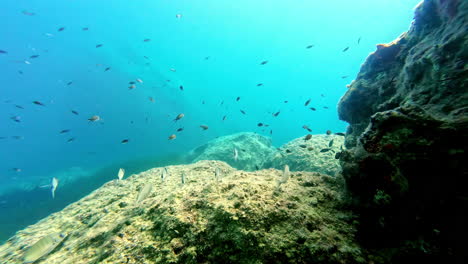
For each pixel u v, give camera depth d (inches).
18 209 461.7
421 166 64.3
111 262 78.9
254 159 469.4
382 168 71.2
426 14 124.3
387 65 155.3
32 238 135.5
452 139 61.4
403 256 63.3
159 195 138.5
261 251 68.8
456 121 64.2
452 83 85.1
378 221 71.4
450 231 59.4
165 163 628.1
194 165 227.6
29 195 516.4
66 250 107.7
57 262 96.3
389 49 156.4
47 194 522.0
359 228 75.4
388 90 140.7
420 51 114.7
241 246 72.2
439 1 114.9
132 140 1170.0
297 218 79.7
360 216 78.5
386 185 69.6
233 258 70.7
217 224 82.3
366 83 164.7
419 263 61.4
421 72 107.9
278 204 87.7
